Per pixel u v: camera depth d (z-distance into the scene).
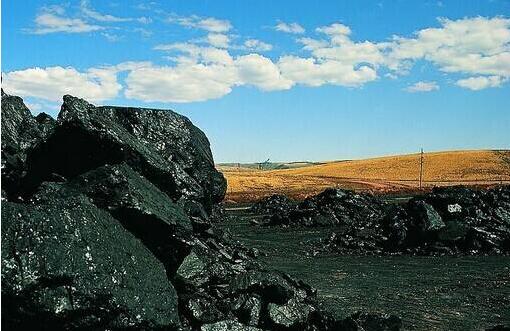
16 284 8.19
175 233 11.92
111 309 9.01
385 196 88.50
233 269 15.61
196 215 18.69
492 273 25.33
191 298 11.93
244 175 173.25
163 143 22.92
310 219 48.09
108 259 9.45
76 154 14.39
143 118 23.11
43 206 9.31
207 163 24.27
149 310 9.53
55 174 14.08
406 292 20.77
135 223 11.52
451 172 172.88
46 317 8.35
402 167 185.38
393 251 33.22
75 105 17.00
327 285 22.00
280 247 34.28
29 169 14.61
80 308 8.64
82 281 8.81
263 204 65.06
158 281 10.18
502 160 185.75
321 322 13.13
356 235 36.50
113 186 11.67
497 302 19.31
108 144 14.25
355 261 29.38
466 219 36.09
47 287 8.49
